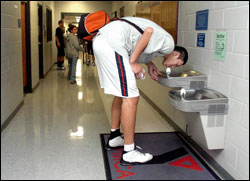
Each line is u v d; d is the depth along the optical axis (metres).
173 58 2.50
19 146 2.78
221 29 2.28
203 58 2.63
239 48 2.03
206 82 2.55
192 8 2.87
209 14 2.49
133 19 2.31
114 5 11.26
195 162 2.48
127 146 2.39
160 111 4.03
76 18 12.28
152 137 3.09
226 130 2.25
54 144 2.85
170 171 2.31
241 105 2.02
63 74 8.06
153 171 2.30
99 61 2.29
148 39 2.11
